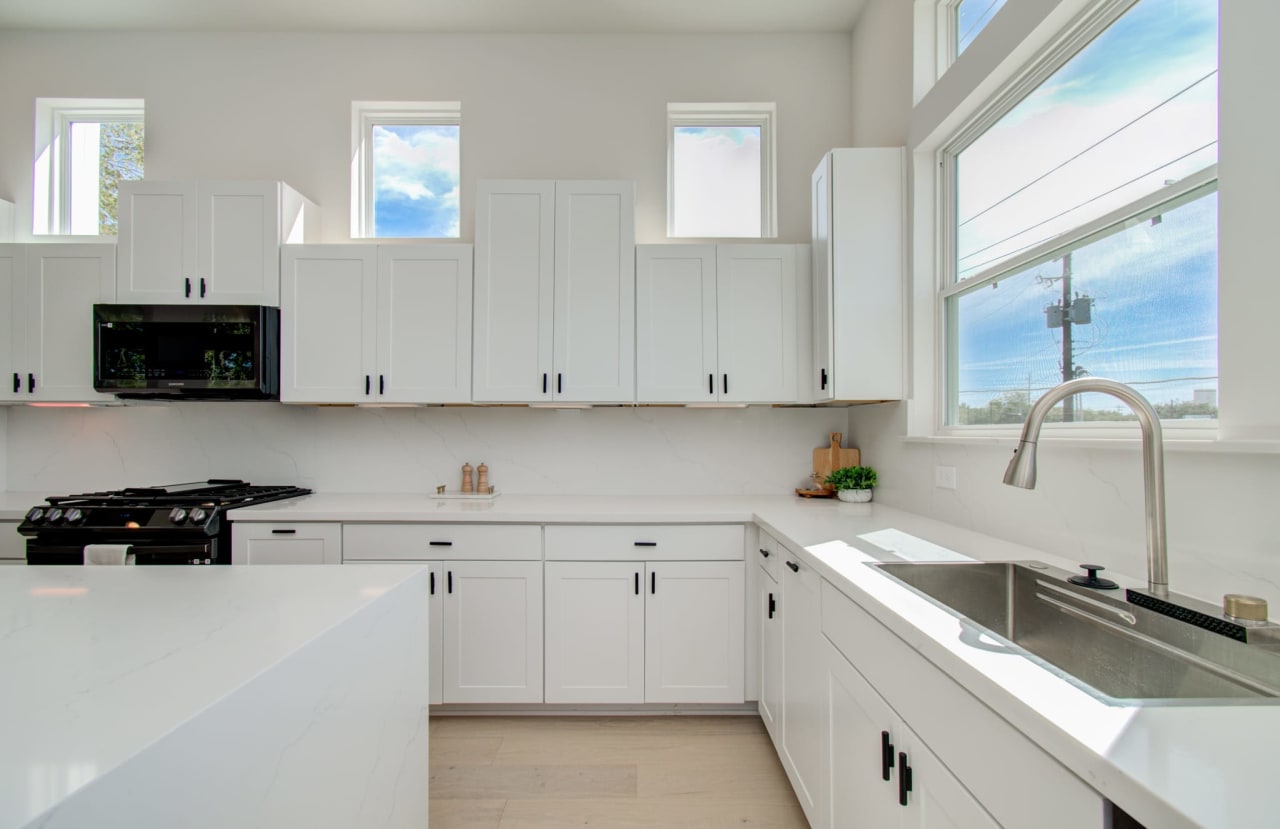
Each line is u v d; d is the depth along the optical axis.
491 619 2.24
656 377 2.50
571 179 2.84
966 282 1.98
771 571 2.01
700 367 2.50
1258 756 0.53
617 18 2.76
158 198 2.51
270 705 0.78
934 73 2.19
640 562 2.25
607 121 2.85
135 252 2.50
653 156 2.85
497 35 2.86
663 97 2.86
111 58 2.85
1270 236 0.93
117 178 2.97
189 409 2.85
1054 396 1.03
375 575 1.25
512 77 2.86
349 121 2.86
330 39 2.86
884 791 1.06
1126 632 1.00
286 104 2.86
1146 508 1.00
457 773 1.92
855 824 1.21
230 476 2.84
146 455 2.85
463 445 2.85
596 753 2.03
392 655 1.16
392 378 2.50
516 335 2.49
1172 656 0.90
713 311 2.51
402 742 1.20
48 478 2.84
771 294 2.53
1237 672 0.80
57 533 2.16
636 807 1.75
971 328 1.99
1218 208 1.01
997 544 1.59
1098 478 1.31
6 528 2.32
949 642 0.84
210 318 2.41
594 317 2.49
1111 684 1.02
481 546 2.25
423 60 2.85
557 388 2.48
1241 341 0.98
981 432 1.90
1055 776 0.61
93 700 0.67
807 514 2.16
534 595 2.24
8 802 0.49
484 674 2.24
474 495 2.69
